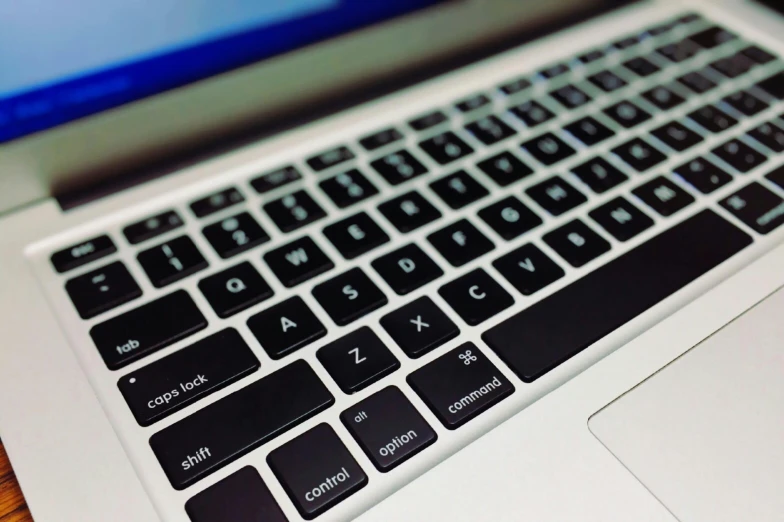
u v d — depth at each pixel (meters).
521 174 0.26
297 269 0.22
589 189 0.26
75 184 0.25
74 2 0.22
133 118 0.25
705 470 0.19
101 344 0.20
